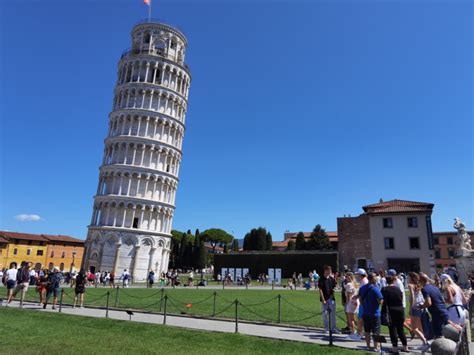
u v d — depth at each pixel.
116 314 19.77
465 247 41.91
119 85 78.00
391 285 12.41
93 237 68.12
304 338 13.99
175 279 54.69
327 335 14.73
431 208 60.19
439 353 8.44
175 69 81.38
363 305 12.53
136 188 71.31
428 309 11.69
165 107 78.25
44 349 11.13
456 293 12.28
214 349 11.80
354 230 66.00
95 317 17.70
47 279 23.08
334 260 66.25
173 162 79.62
